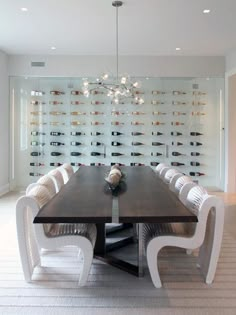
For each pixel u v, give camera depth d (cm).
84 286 276
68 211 246
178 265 322
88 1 430
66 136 783
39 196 283
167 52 711
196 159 791
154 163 787
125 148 786
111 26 535
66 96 775
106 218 231
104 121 781
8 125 751
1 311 238
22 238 275
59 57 738
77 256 344
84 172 482
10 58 734
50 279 290
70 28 545
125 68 743
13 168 768
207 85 775
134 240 390
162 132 786
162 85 775
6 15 482
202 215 266
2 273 303
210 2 434
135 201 280
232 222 488
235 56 687
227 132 742
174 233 278
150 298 256
